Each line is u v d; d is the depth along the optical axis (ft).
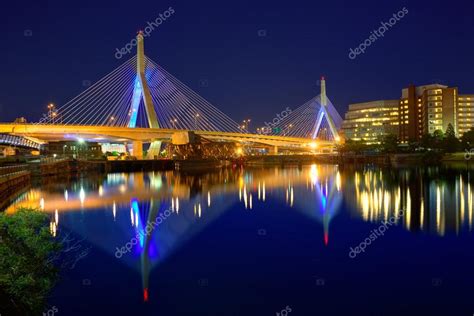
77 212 159.33
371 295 74.59
